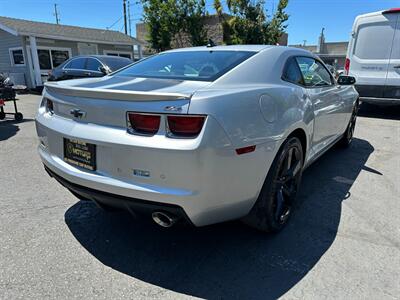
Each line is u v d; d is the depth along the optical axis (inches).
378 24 295.3
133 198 83.3
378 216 121.8
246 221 103.0
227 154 80.8
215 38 868.0
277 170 100.3
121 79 108.0
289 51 127.0
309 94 123.6
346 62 320.5
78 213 123.6
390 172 168.6
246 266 93.4
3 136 247.8
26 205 129.5
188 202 79.3
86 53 772.0
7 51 703.1
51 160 101.0
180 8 780.0
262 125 90.7
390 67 295.0
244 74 101.9
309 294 82.2
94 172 88.9
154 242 105.1
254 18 746.2
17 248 100.5
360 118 319.0
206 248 102.0
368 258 96.3
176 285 85.8
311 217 120.8
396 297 80.7
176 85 91.8
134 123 81.8
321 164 180.1
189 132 77.2
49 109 105.7
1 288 83.2
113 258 96.8
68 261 94.9
